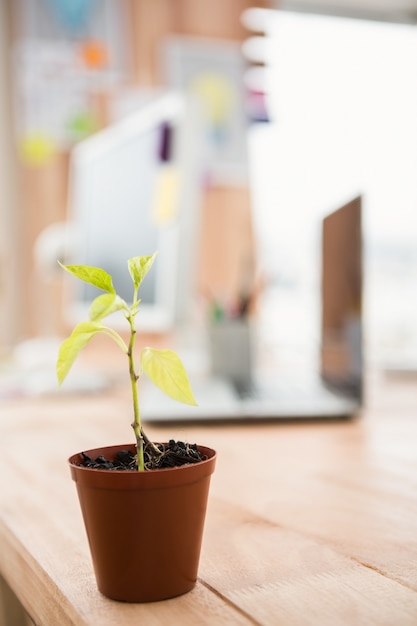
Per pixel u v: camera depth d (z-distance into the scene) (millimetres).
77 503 743
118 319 1782
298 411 1105
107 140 2105
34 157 2852
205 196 3117
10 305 2816
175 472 551
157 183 1610
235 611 540
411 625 519
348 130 3506
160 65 3061
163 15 3068
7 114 2834
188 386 578
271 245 3363
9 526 689
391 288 3549
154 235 1613
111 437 1028
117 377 1752
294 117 3402
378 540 634
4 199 2816
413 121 3619
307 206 3418
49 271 2506
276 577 581
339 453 890
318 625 521
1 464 882
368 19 3566
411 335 3518
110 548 554
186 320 1575
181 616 537
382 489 751
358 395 1127
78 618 543
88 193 2055
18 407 1362
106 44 2971
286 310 3363
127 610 546
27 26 2867
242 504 720
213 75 3143
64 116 2898
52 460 894
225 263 3123
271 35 3328
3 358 2143
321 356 1354
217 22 3162
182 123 1552
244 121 3205
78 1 2934
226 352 1454
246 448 925
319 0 3471
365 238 1086
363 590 560
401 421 1118
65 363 570
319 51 3465
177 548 558
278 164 3369
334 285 1240
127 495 547
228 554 618
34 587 624
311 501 724
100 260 1907
